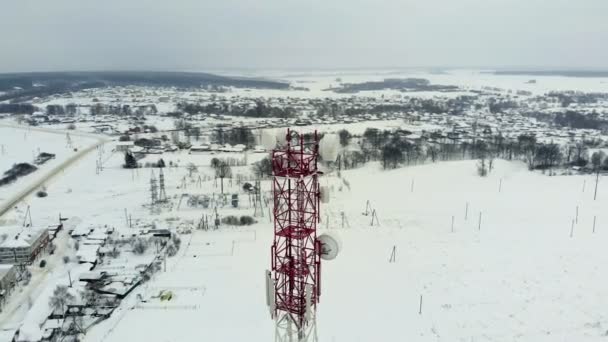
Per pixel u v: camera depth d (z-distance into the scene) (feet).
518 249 233.55
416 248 237.66
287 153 87.56
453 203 307.17
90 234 250.78
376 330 164.76
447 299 186.19
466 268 213.66
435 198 318.86
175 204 308.40
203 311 176.14
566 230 256.73
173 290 192.24
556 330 163.84
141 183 366.43
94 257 218.59
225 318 170.91
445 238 250.37
